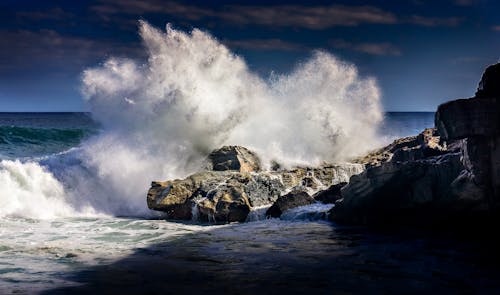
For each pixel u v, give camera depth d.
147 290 7.70
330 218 12.57
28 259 9.36
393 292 7.51
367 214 11.98
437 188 11.27
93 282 8.06
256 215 13.14
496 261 9.05
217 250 10.05
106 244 10.60
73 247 10.29
